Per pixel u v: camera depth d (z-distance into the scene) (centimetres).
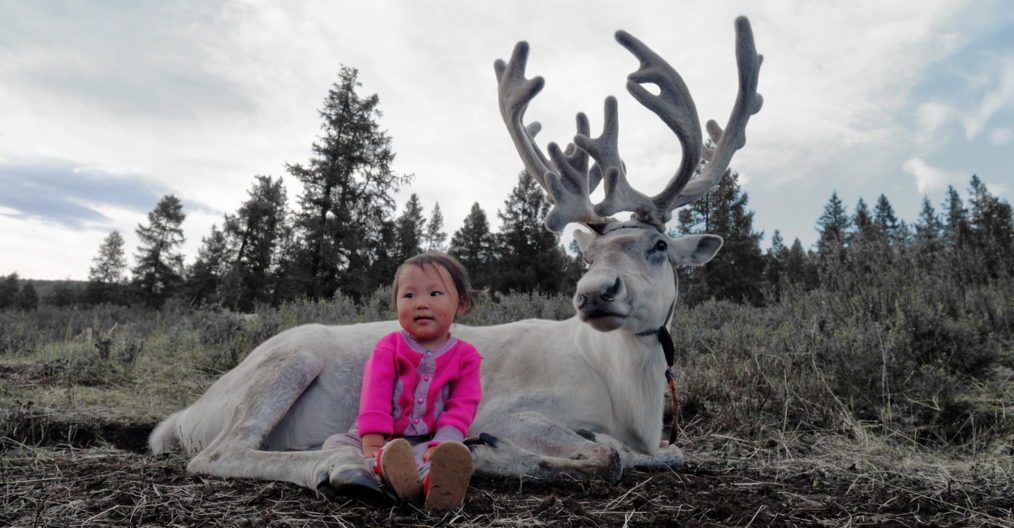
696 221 3491
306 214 3341
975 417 421
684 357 604
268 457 244
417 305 242
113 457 293
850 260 711
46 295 6438
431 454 204
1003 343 544
